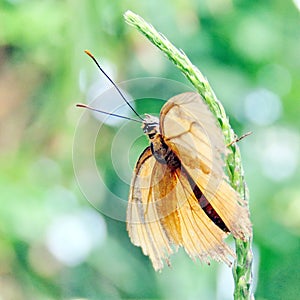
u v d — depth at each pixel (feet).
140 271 4.24
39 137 3.65
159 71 3.71
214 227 2.10
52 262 3.92
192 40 4.23
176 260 4.02
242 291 2.11
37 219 3.75
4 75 3.59
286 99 4.58
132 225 2.10
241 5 4.45
